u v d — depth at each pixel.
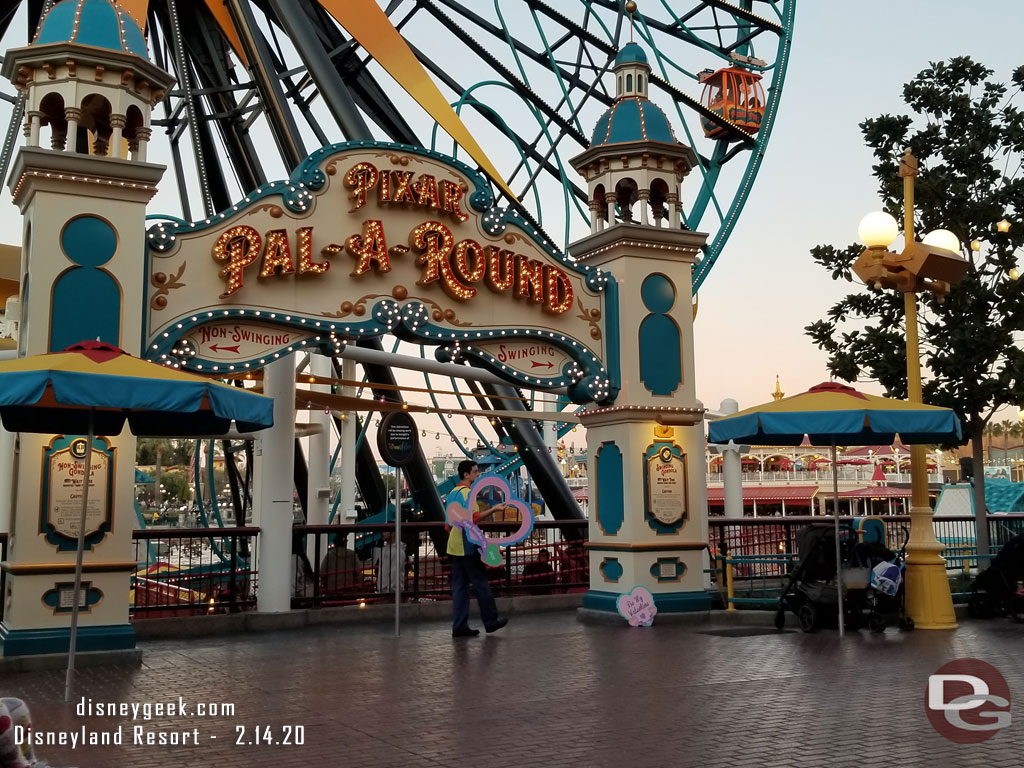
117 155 11.49
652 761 6.30
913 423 11.97
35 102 11.38
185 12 24.36
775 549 17.22
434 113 21.11
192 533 13.72
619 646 11.56
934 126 16.89
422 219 13.55
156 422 10.25
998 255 16.23
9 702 4.65
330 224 12.87
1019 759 6.27
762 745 6.66
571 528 19.22
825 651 10.91
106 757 6.51
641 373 14.73
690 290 15.33
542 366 14.45
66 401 8.08
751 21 24.77
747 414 12.36
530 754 6.50
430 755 6.49
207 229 12.09
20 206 11.83
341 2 21.19
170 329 11.64
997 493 27.94
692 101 23.92
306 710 7.95
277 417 14.29
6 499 14.47
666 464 14.66
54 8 11.71
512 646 11.64
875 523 12.95
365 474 25.92
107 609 10.86
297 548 15.07
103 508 10.99
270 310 12.30
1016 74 17.02
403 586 15.67
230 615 13.48
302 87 24.08
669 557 14.42
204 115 24.17
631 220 16.17
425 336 13.29
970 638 11.85
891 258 13.47
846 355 16.70
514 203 21.83
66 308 11.03
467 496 12.67
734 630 12.96
